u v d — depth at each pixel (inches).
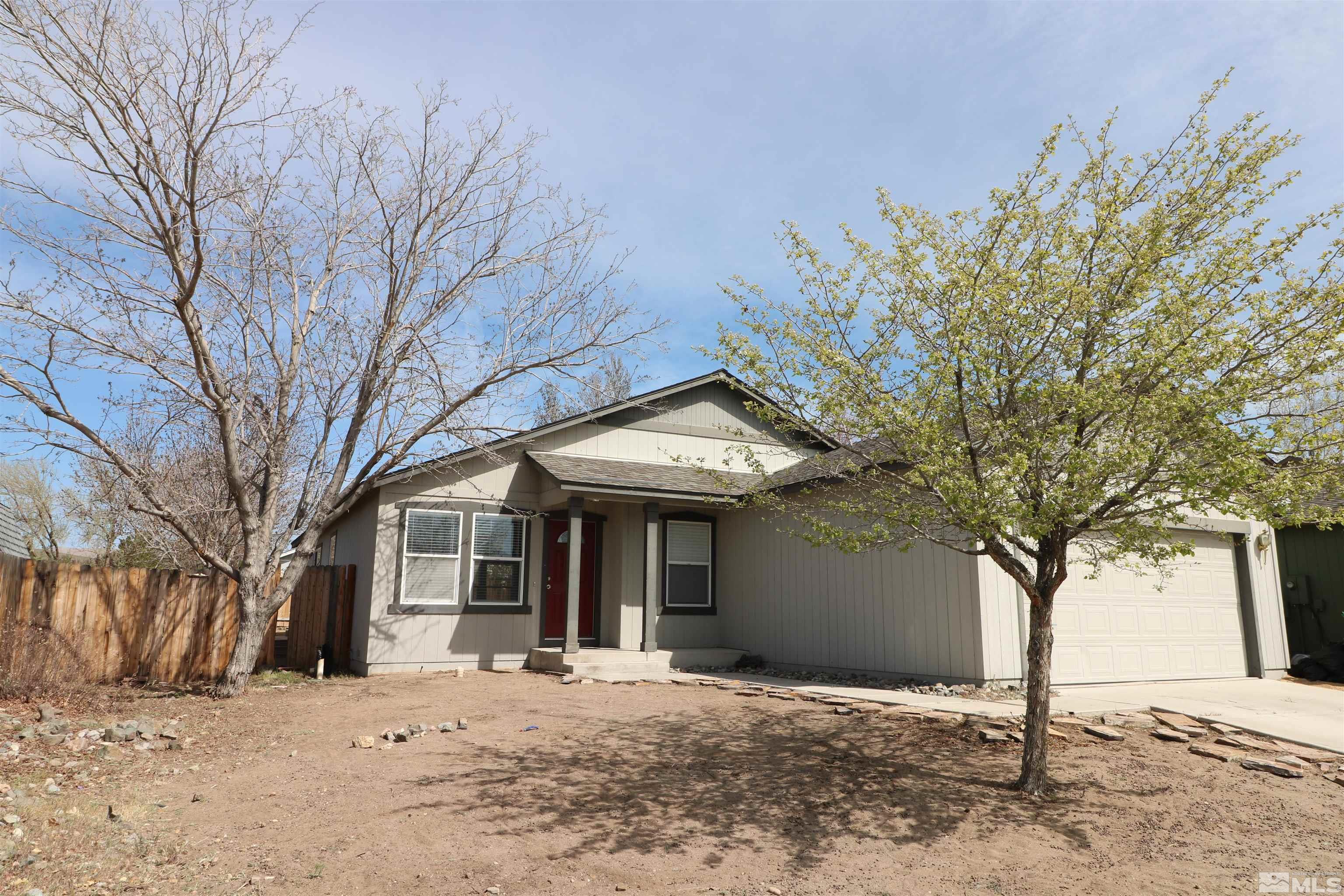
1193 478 194.7
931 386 246.4
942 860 204.8
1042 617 261.6
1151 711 369.1
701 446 674.8
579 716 378.3
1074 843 215.6
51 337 402.3
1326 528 219.6
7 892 175.5
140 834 218.1
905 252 256.8
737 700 420.5
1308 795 254.5
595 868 200.2
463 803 249.0
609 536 636.1
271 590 584.7
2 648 375.2
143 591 496.7
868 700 402.0
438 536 570.9
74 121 393.4
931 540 287.9
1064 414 236.7
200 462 674.8
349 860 204.4
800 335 267.1
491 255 526.6
